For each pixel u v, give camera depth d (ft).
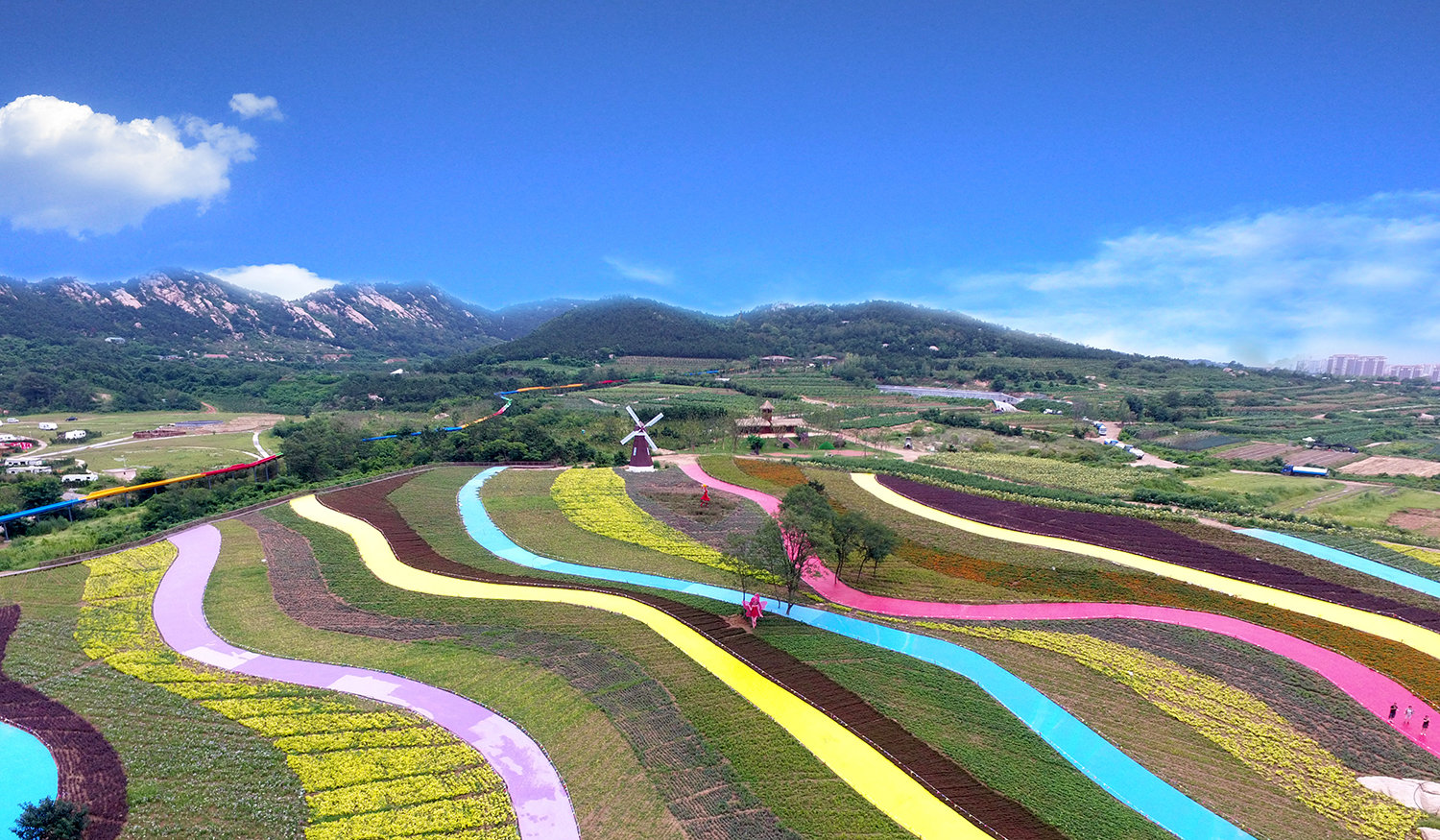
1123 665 193.98
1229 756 157.79
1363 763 154.92
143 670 185.78
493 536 310.04
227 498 343.46
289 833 128.88
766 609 231.09
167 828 128.67
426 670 187.21
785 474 408.26
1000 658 200.34
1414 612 220.23
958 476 390.01
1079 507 329.31
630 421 575.79
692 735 157.69
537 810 137.08
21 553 269.85
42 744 153.48
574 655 194.29
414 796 139.33
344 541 287.07
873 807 136.56
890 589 250.37
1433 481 405.59
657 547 294.46
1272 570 253.03
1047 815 136.67
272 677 184.44
